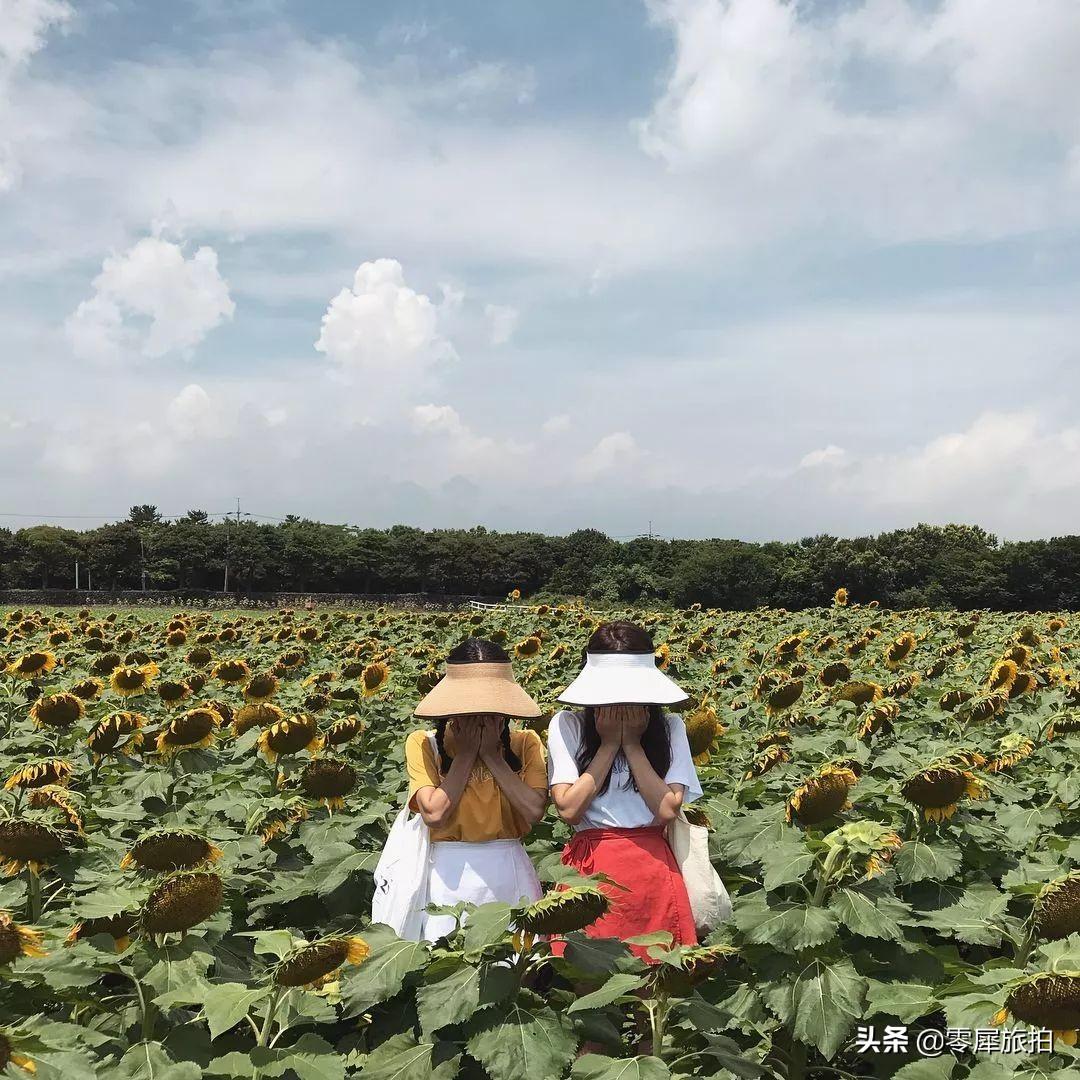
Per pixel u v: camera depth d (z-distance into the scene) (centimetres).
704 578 10106
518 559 16912
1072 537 10344
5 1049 324
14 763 829
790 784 767
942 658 1516
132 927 429
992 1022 387
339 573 16425
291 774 731
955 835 586
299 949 370
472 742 486
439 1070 379
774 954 455
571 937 417
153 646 2027
